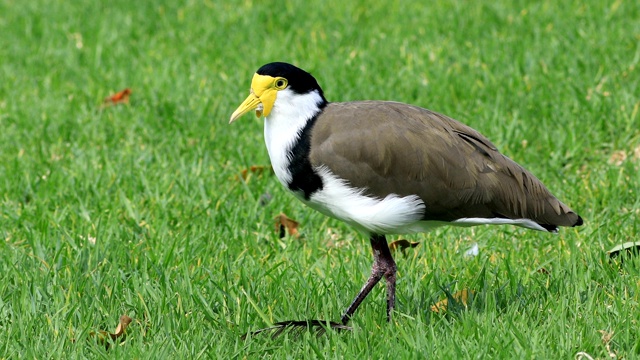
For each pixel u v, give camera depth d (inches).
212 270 396.5
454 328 338.6
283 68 355.9
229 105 581.6
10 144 542.0
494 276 388.8
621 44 615.5
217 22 719.7
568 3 695.7
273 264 409.7
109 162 508.7
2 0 792.9
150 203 468.1
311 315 364.2
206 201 470.0
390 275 363.6
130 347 332.2
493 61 610.5
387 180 347.9
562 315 338.3
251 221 454.3
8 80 637.3
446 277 390.9
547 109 541.3
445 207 351.3
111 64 661.9
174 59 661.9
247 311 363.6
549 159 501.7
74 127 564.7
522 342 325.1
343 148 347.6
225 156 522.0
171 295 371.6
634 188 463.2
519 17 679.7
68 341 339.3
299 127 356.2
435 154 349.1
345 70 614.5
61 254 410.9
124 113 581.0
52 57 677.9
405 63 624.4
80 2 781.3
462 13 692.7
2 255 412.5
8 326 351.3
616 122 525.7
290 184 360.2
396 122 352.8
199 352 329.4
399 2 731.4
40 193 482.6
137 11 755.4
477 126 533.6
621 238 417.7
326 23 703.1
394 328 348.2
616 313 345.7
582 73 586.6
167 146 532.4
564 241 417.1
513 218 356.2
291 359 323.9
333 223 458.6
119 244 415.8
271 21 713.0
